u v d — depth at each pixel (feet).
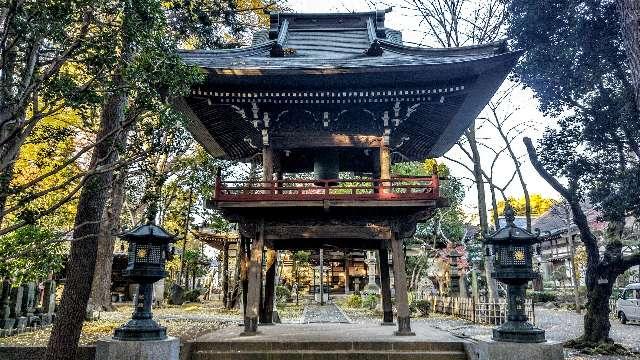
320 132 45.68
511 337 29.30
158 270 29.43
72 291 32.17
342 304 134.10
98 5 21.86
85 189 32.01
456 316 87.92
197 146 81.82
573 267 115.03
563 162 49.70
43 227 44.29
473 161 73.82
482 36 71.56
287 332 42.65
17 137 22.29
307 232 42.39
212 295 169.68
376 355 34.37
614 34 44.27
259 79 40.98
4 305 47.24
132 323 28.73
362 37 58.59
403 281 40.98
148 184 42.68
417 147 54.44
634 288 89.20
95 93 22.45
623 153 47.75
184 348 34.32
